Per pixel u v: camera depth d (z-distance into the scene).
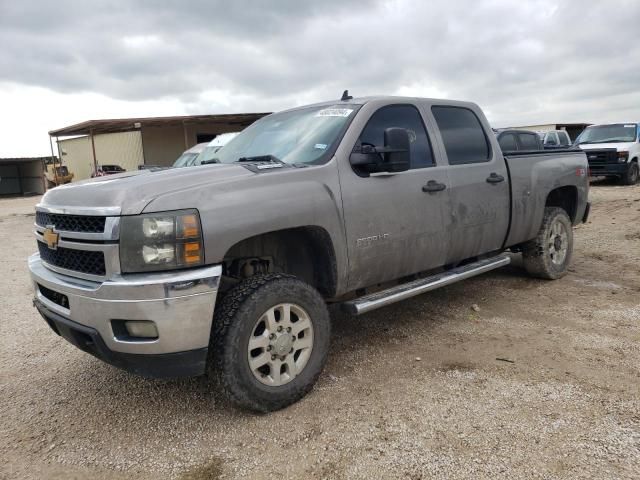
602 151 17.19
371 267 3.89
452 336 4.53
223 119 27.69
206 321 2.95
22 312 5.89
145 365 2.95
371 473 2.68
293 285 3.34
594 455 2.73
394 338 4.54
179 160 13.76
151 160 31.00
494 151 5.07
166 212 2.88
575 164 6.28
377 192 3.87
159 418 3.37
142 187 3.00
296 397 3.38
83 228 3.08
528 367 3.83
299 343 3.42
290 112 4.69
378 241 3.88
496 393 3.45
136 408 3.52
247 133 4.79
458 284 6.16
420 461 2.76
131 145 31.84
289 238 3.80
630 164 17.19
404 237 4.07
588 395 3.36
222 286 3.70
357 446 2.92
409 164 4.12
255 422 3.23
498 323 4.80
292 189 3.38
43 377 4.09
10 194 46.50
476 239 4.81
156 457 2.94
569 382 3.55
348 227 3.68
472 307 5.23
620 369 3.72
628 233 9.05
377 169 3.89
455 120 4.84
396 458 2.79
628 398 3.30
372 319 5.07
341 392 3.56
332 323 5.00
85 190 3.21
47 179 37.81
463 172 4.63
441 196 4.38
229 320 3.08
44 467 2.90
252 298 3.14
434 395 3.46
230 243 3.04
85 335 3.08
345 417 3.24
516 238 5.42
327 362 4.09
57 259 3.35
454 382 3.64
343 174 3.71
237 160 4.08
